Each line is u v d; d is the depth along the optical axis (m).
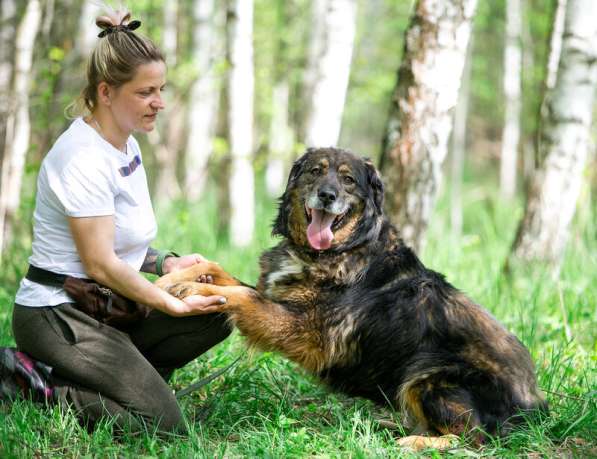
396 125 9.91
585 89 11.83
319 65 13.45
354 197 6.88
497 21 27.61
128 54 5.50
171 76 19.06
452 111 9.98
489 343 6.35
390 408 6.60
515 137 24.67
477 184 30.97
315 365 6.57
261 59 24.62
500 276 11.27
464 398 6.09
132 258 6.05
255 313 6.35
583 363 8.05
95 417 5.76
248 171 16.27
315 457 5.57
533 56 26.23
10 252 11.93
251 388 7.00
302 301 6.63
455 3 9.69
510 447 5.96
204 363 7.72
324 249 6.75
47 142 14.40
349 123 35.19
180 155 29.14
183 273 6.49
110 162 5.64
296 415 6.57
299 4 24.58
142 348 6.27
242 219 16.31
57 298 5.63
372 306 6.51
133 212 5.86
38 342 5.69
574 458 5.61
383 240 6.96
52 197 5.51
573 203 12.06
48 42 14.95
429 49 9.70
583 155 12.05
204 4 22.33
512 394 6.16
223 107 19.28
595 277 11.73
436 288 6.61
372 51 29.00
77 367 5.67
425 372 6.23
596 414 6.20
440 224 18.55
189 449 5.41
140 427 5.72
